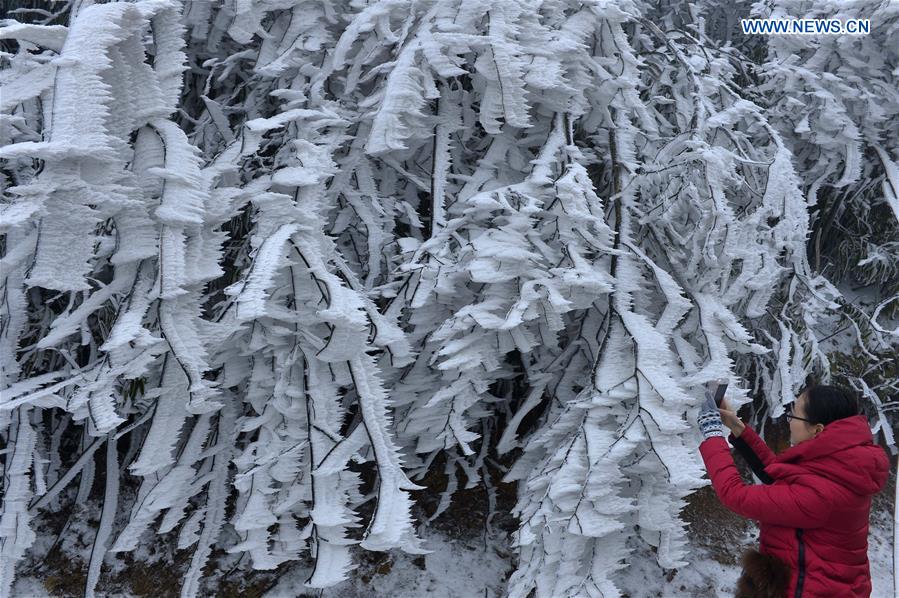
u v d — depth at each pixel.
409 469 2.57
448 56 2.21
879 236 3.76
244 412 2.27
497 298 2.08
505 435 2.39
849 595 1.33
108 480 2.09
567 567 1.91
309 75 2.53
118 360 1.66
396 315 2.20
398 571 2.26
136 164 1.73
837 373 3.20
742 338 2.17
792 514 1.33
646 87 2.99
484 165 2.49
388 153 2.50
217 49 2.74
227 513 2.34
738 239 2.35
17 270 1.87
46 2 2.88
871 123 3.31
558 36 2.35
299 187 2.05
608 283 2.11
